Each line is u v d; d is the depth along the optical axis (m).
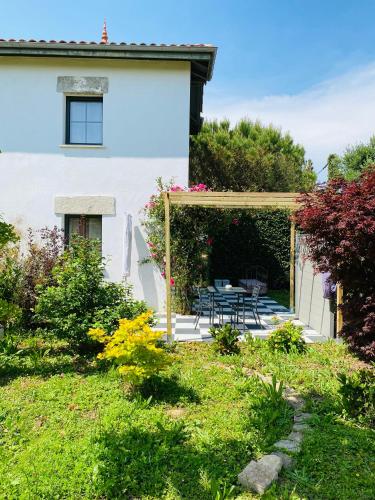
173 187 10.29
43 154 10.90
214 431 4.41
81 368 6.45
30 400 5.17
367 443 4.14
